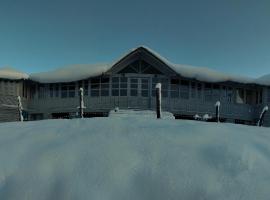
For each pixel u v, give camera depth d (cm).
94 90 2653
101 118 577
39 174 379
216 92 2773
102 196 343
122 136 454
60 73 2702
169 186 349
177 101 2595
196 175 360
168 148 412
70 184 359
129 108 2495
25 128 537
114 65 2527
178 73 2577
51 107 2711
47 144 445
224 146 417
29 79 2734
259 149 418
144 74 2605
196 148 414
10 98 2667
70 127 515
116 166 379
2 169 395
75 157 401
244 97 2888
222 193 335
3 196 356
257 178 354
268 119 2762
